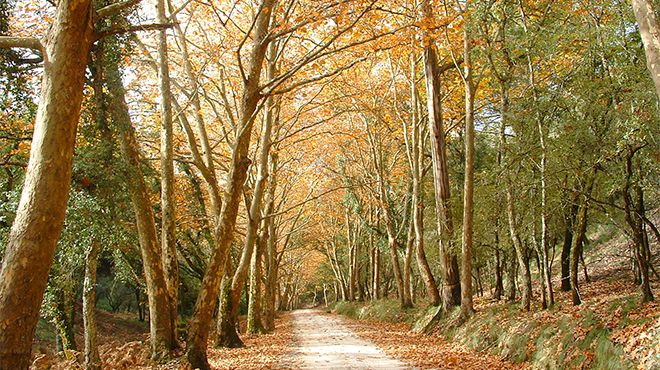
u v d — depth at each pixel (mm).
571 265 12766
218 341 18281
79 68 6641
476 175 18438
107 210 11461
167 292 13078
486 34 14430
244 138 12016
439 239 19641
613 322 9109
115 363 12742
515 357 11594
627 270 19312
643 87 9953
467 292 17344
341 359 14234
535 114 13039
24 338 5965
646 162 10234
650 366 7043
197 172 25094
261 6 10992
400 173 30047
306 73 18375
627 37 11891
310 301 101375
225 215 11883
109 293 36469
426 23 12375
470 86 17109
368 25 12016
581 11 12508
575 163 11938
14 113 11852
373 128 28531
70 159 6516
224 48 16625
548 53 12875
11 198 11773
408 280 27109
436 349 15414
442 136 19844
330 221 44250
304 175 30000
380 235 30531
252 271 25062
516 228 14633
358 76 24625
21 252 6043
